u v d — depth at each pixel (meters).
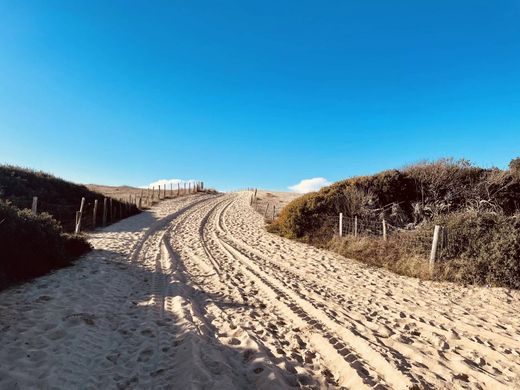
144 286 8.70
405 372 4.71
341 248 14.53
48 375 3.92
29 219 8.89
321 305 7.68
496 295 9.09
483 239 10.67
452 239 11.30
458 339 6.14
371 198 17.75
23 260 7.80
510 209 17.00
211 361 4.60
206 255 13.47
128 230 19.34
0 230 7.69
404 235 13.19
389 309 7.75
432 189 18.58
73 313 5.96
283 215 20.11
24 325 5.20
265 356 4.88
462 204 17.81
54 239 9.33
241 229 21.70
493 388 4.54
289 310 7.27
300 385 4.25
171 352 5.00
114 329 5.75
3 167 23.45
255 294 8.54
